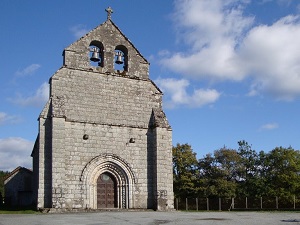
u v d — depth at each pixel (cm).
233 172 7188
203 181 6806
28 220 2286
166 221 2252
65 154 3406
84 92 3644
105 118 3678
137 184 3675
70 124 3497
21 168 5766
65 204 3291
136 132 3788
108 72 3803
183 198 6775
